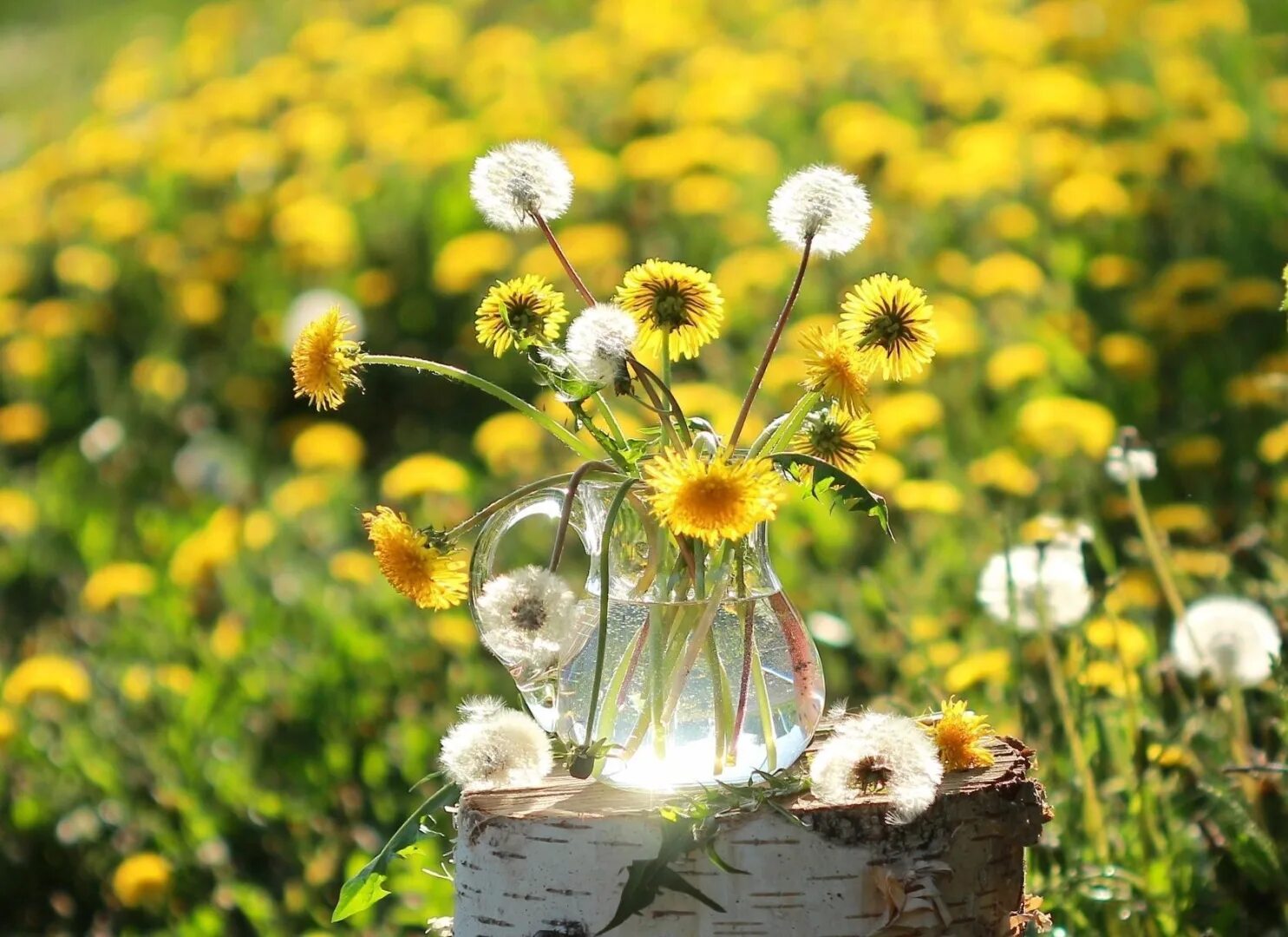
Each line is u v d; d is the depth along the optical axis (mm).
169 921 3590
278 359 6785
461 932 2000
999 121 6941
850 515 4402
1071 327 5648
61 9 14570
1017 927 2008
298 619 4520
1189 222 6340
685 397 4785
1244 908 2760
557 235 6578
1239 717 2854
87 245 7719
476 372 6406
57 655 4676
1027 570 3010
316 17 10070
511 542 4734
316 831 3695
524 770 2002
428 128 7852
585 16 9766
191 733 4012
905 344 1968
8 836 3926
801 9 8883
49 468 6238
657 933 1893
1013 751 2115
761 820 1877
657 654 1896
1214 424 4941
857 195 1982
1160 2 8109
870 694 3678
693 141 6711
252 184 7676
